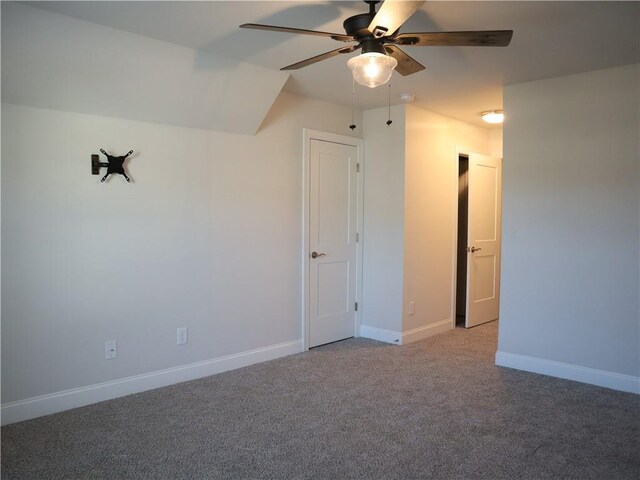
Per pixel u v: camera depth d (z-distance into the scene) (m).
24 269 2.70
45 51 2.48
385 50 2.15
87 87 2.76
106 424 2.68
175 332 3.34
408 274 4.42
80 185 2.88
